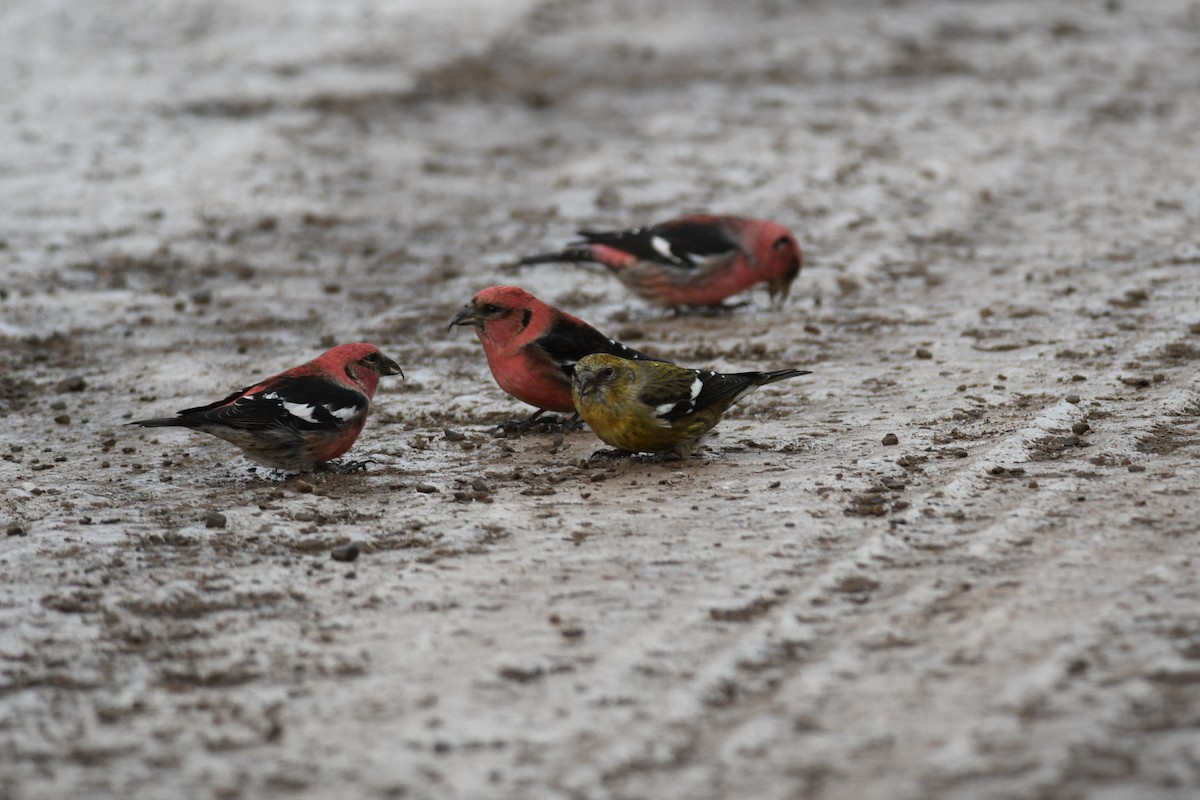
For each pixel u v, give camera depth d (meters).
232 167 25.20
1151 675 7.06
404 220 23.00
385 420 13.82
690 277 17.66
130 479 11.88
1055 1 39.16
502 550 9.74
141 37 34.66
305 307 18.52
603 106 30.23
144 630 8.44
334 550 9.67
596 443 12.77
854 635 8.02
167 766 6.77
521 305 12.64
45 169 24.59
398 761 6.76
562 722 7.12
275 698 7.50
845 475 11.11
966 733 6.66
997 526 9.64
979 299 17.81
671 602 8.65
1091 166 25.17
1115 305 16.80
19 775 6.69
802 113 29.05
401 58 33.56
